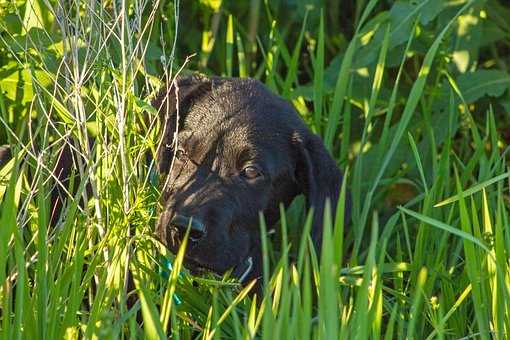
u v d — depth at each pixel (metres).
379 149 9.57
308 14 11.41
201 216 7.61
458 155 10.54
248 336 6.46
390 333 6.84
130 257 7.62
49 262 7.08
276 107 8.45
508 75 10.39
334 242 6.43
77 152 7.61
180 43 11.50
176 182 7.97
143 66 8.70
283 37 11.57
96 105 7.63
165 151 8.16
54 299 6.83
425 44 10.63
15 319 6.62
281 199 8.41
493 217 9.14
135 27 8.27
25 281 6.75
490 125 9.81
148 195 7.80
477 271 7.60
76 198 7.20
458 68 10.66
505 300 7.29
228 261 7.89
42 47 8.52
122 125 7.51
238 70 11.51
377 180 9.18
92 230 7.67
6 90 9.20
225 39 11.49
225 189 7.93
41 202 6.91
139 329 7.44
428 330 8.24
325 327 6.08
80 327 7.33
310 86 10.30
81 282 7.59
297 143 8.38
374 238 6.27
